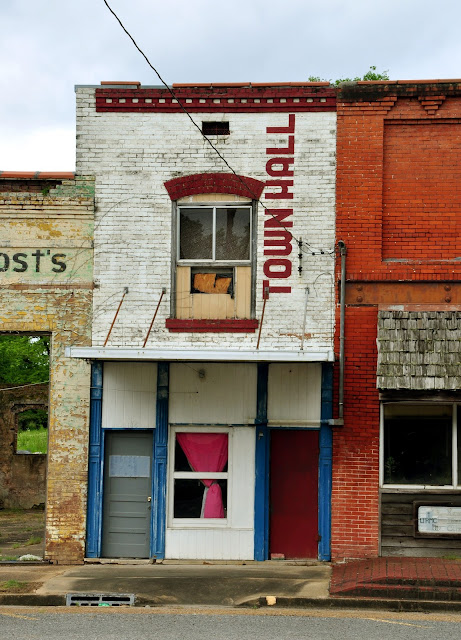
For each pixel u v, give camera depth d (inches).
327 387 545.3
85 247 560.4
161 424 552.4
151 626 382.0
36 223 563.2
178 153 559.5
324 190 552.1
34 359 1176.2
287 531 545.0
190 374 555.2
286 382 548.7
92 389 555.8
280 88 556.4
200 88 559.8
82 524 549.0
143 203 559.8
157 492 549.3
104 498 555.8
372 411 538.9
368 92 552.7
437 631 374.9
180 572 501.4
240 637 358.6
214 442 555.8
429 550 527.5
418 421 538.9
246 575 489.1
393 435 539.8
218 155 556.7
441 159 551.5
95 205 561.3
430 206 550.0
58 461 553.0
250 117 557.9
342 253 543.8
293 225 552.1
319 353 486.3
